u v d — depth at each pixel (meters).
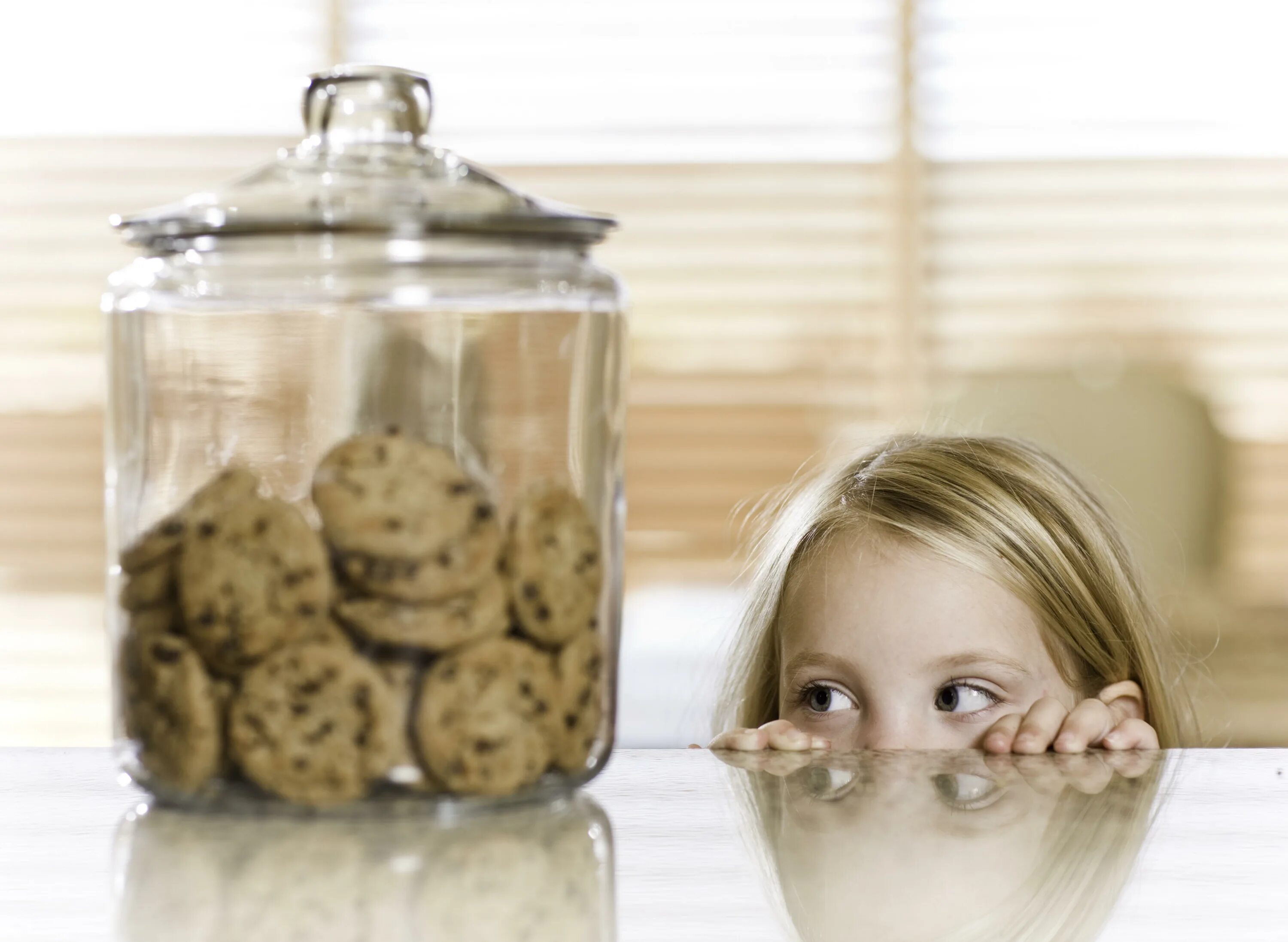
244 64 3.46
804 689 1.17
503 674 0.44
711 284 3.47
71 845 0.41
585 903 0.36
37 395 3.50
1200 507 2.84
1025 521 1.19
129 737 0.46
